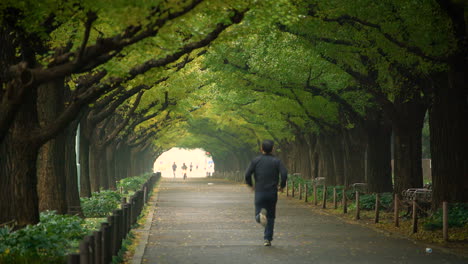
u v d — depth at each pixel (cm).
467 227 1692
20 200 1326
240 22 1231
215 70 2661
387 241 1559
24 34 1166
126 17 949
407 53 1786
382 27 1683
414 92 2250
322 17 1683
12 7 1091
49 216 1522
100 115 2862
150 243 1539
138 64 1207
